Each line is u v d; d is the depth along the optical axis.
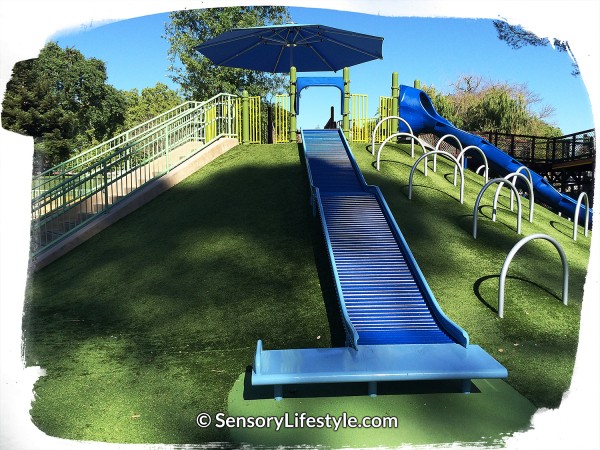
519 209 8.13
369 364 3.94
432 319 5.28
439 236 7.65
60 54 46.44
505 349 4.74
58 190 9.80
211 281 6.59
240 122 13.59
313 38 15.59
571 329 5.14
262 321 5.49
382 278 6.18
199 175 11.16
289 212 8.60
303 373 3.74
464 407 3.77
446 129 14.77
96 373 4.52
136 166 10.65
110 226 9.34
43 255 8.28
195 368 4.54
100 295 6.68
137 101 68.88
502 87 49.19
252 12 26.97
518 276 6.52
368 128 14.24
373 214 8.14
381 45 15.08
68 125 34.41
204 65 26.89
